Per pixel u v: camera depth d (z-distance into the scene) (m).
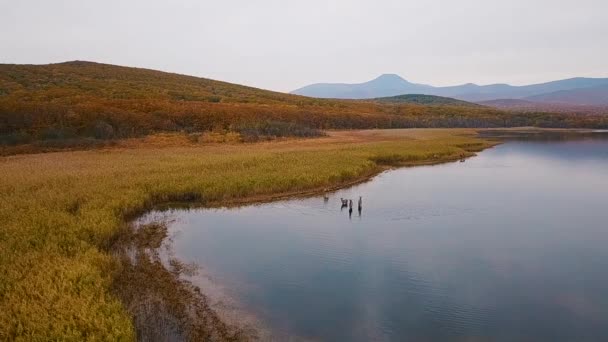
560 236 23.00
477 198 32.03
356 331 13.23
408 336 13.04
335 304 15.01
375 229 24.16
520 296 15.93
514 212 27.98
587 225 25.06
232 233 23.28
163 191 29.67
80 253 16.72
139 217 26.03
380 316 14.22
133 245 20.89
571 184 37.88
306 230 23.91
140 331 12.85
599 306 15.20
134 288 15.95
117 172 35.09
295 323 13.64
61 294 13.17
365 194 33.31
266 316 14.05
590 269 18.55
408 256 19.92
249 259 19.30
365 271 18.06
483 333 13.29
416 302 15.30
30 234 18.70
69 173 34.16
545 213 27.73
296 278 17.23
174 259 19.16
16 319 11.71
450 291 16.23
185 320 13.69
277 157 45.34
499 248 21.09
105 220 21.25
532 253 20.45
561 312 14.72
